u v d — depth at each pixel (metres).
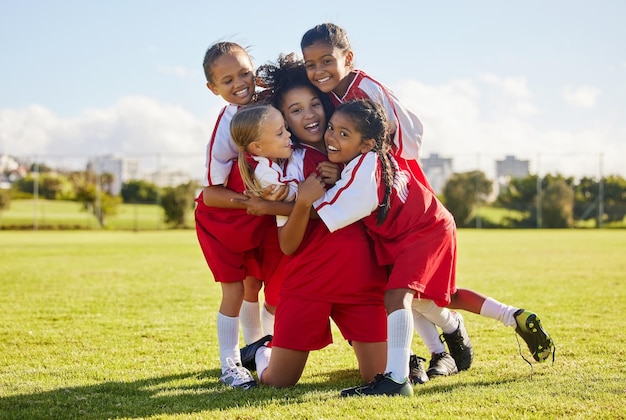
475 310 3.85
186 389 3.50
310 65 3.74
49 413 3.00
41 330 5.48
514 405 2.96
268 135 3.46
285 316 3.57
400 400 3.09
